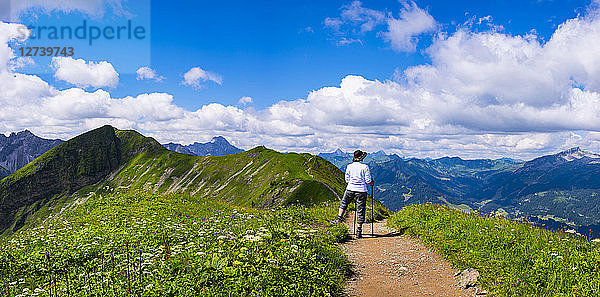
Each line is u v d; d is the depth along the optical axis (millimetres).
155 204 21297
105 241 12148
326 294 7832
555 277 7879
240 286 7035
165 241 10750
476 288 8445
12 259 10719
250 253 8586
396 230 16000
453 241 11891
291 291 7336
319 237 12594
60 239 12797
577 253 8883
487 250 10297
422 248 12414
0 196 196375
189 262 8016
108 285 7680
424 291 8586
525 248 9859
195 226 14055
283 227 12711
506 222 12641
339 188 88062
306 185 85375
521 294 7594
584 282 7512
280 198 87312
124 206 21250
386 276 9617
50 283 8727
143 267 8242
